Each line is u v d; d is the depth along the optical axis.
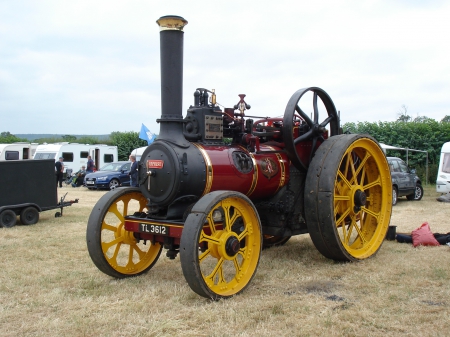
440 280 4.90
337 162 5.45
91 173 19.67
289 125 5.42
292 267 5.54
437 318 3.84
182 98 4.95
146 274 5.39
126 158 34.69
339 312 3.98
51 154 24.25
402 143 21.89
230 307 4.10
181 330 3.66
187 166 4.66
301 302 4.24
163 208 4.93
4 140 42.53
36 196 9.54
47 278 5.15
